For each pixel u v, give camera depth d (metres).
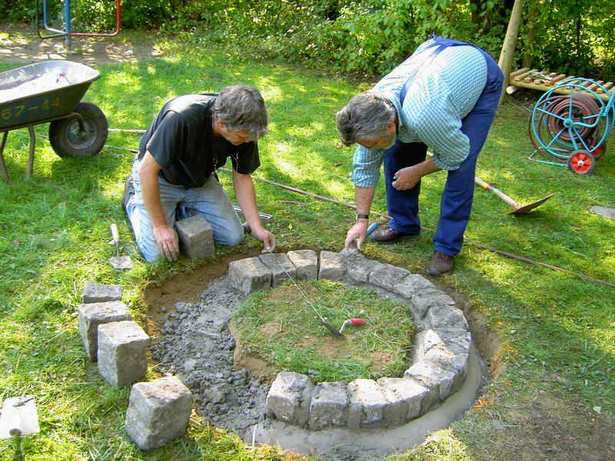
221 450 2.61
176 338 3.35
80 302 3.42
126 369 2.84
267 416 2.87
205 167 3.82
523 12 7.96
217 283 3.84
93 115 5.09
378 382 2.92
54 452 2.52
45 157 5.16
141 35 9.79
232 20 9.90
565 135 6.11
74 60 8.30
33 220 4.21
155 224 3.76
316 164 5.50
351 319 3.32
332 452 2.72
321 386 2.86
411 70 3.46
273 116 6.64
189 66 8.24
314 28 8.98
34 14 9.82
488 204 5.01
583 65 8.56
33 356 3.01
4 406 2.41
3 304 3.37
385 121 3.06
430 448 2.66
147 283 3.66
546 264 4.16
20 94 4.83
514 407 2.93
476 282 3.91
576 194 5.31
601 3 8.14
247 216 4.05
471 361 3.33
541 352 3.32
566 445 2.74
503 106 7.62
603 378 3.16
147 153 3.53
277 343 3.20
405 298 3.64
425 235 4.46
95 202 4.50
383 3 8.11
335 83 8.10
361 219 3.85
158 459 2.54
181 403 2.56
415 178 3.79
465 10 7.93
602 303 3.77
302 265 3.79
